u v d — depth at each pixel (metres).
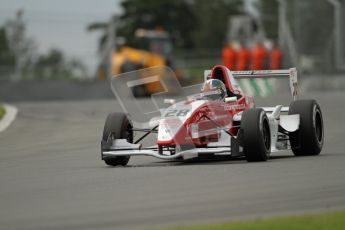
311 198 33.31
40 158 53.78
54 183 40.12
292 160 46.62
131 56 160.38
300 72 147.00
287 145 50.72
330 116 83.00
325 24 147.38
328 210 30.59
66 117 93.19
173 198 34.09
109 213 31.42
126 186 37.81
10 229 29.08
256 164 44.47
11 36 158.38
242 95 49.44
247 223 27.86
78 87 151.00
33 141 66.62
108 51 166.12
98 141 64.81
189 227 27.55
